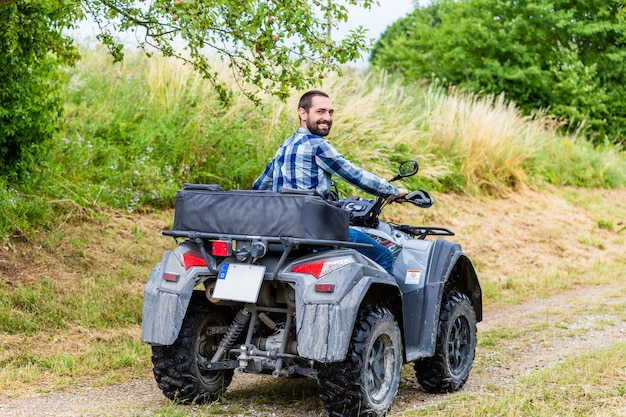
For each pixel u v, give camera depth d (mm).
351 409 4656
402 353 5191
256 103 7480
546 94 23250
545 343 7512
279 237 4598
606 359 6180
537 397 5160
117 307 7707
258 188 5477
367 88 15516
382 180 5168
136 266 8773
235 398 5488
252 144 11562
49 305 7340
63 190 9562
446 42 23953
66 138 10234
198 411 5086
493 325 8578
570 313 9125
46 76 9266
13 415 4906
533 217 15086
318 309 4516
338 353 4477
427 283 5453
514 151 16625
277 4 6129
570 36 23719
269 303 4945
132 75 12539
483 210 14555
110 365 6324
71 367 6234
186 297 4848
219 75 12383
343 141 13133
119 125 11211
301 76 6773
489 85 22766
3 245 8164
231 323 5359
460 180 15078
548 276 11617
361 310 4805
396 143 14305
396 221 12617
